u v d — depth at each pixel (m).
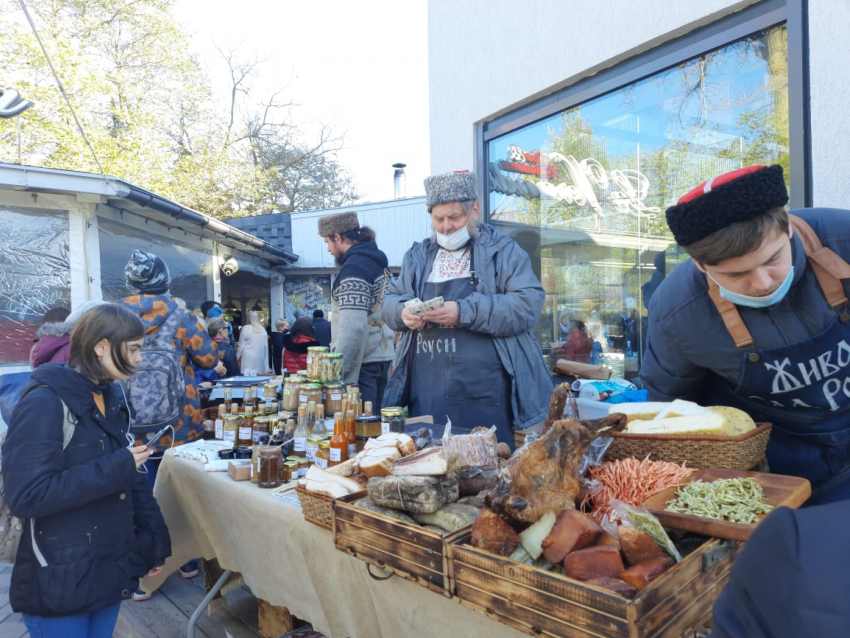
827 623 0.52
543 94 3.93
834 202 2.48
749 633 0.59
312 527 1.77
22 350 6.05
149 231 7.73
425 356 2.70
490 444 1.55
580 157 3.87
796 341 1.35
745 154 2.94
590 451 1.40
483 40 4.33
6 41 12.55
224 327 6.50
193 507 2.59
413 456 1.42
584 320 4.09
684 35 3.09
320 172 24.00
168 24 17.09
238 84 21.80
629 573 0.96
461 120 4.60
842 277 1.28
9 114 5.99
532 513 1.11
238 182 18.75
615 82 3.46
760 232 1.12
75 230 6.28
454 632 1.32
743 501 1.12
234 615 2.98
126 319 1.98
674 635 0.93
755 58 2.84
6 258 5.93
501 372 2.56
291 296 12.67
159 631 2.83
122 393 2.18
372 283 3.37
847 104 2.41
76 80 13.12
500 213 4.50
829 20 2.45
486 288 2.59
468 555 1.14
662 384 1.71
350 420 2.30
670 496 1.19
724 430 1.35
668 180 3.38
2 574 3.72
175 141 18.81
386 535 1.35
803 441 1.49
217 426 3.01
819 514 0.62
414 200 11.31
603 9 3.42
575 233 4.04
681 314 1.52
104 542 1.93
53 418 1.83
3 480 1.79
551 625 0.99
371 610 1.62
